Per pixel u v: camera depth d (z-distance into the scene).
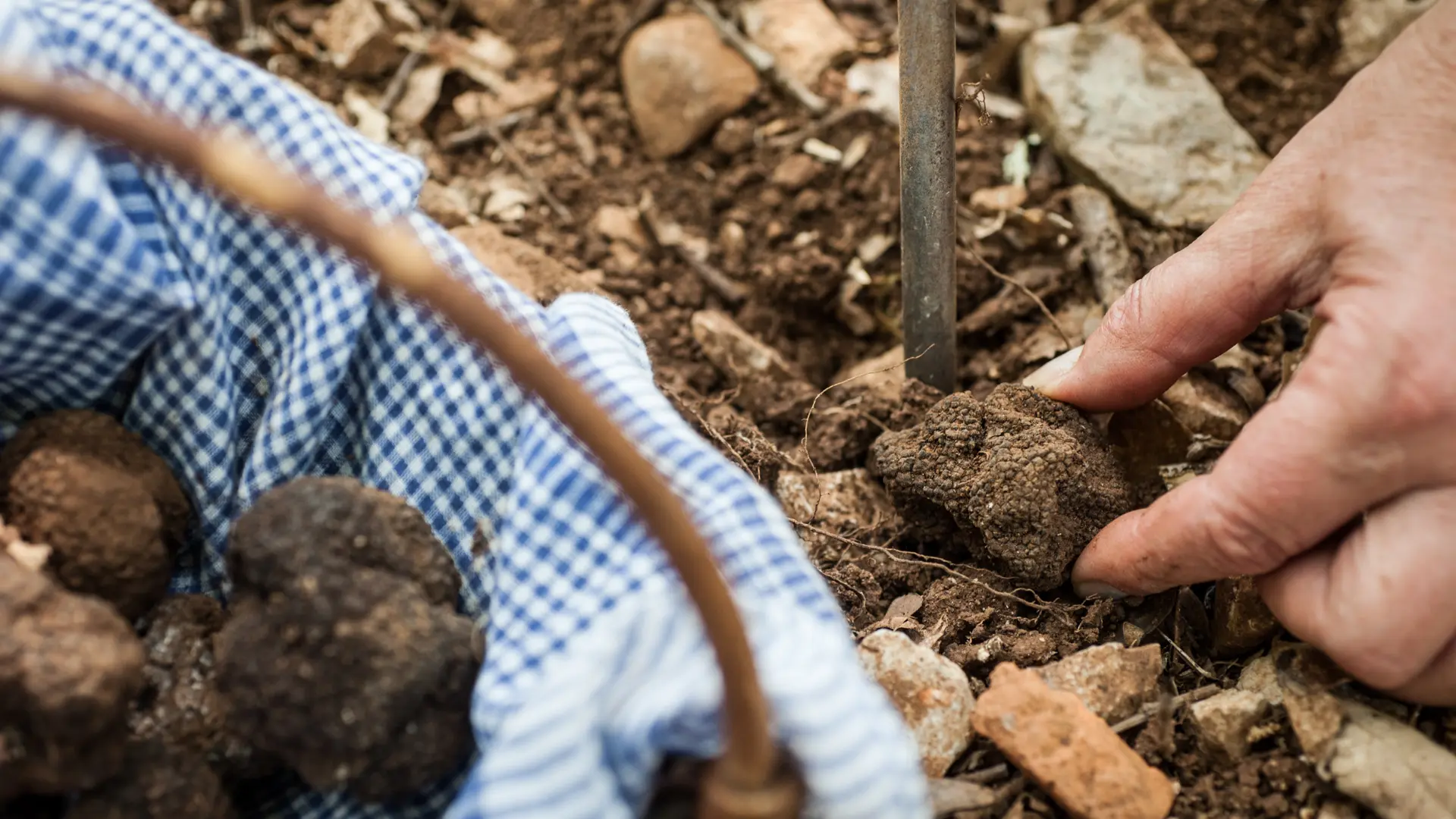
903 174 0.47
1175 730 0.44
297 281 0.43
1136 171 0.56
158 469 0.42
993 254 0.55
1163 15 0.60
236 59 0.43
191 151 0.34
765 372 0.54
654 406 0.42
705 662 0.39
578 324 0.44
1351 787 0.42
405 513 0.41
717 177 0.59
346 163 0.43
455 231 0.56
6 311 0.40
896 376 0.53
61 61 0.42
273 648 0.39
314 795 0.42
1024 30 0.59
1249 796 0.43
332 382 0.43
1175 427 0.49
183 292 0.42
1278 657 0.44
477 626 0.42
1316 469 0.41
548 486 0.41
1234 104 0.58
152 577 0.41
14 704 0.37
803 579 0.40
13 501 0.40
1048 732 0.43
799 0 0.61
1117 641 0.46
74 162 0.40
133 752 0.39
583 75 0.61
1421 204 0.41
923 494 0.47
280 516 0.40
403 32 0.61
